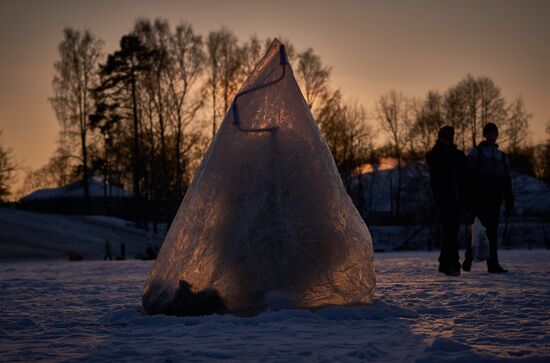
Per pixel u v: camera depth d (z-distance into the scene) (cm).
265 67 720
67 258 4603
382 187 8988
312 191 666
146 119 6041
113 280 1341
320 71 5691
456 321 591
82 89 6188
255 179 669
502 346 455
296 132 691
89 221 6309
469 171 1193
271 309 630
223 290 641
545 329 534
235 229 657
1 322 638
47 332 571
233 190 671
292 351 442
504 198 1246
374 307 641
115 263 2803
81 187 6769
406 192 7269
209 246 656
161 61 5700
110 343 496
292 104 703
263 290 639
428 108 6619
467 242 1286
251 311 635
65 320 658
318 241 652
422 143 6488
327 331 537
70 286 1166
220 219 664
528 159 7950
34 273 1833
